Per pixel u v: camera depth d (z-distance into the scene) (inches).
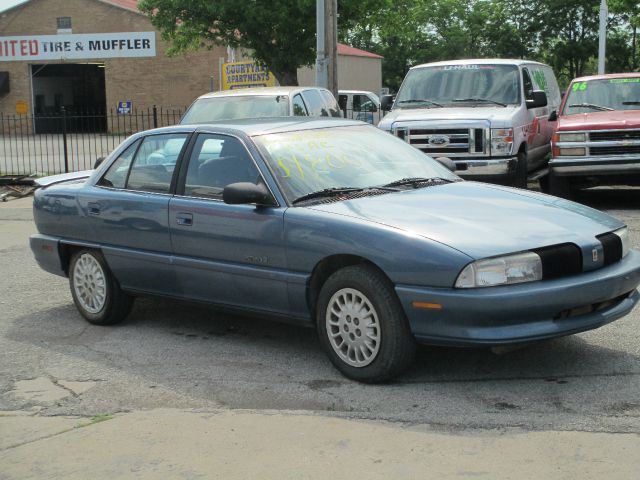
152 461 167.0
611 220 220.7
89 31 1801.2
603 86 512.7
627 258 216.1
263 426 181.3
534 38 2255.2
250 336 255.4
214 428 181.6
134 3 1943.9
